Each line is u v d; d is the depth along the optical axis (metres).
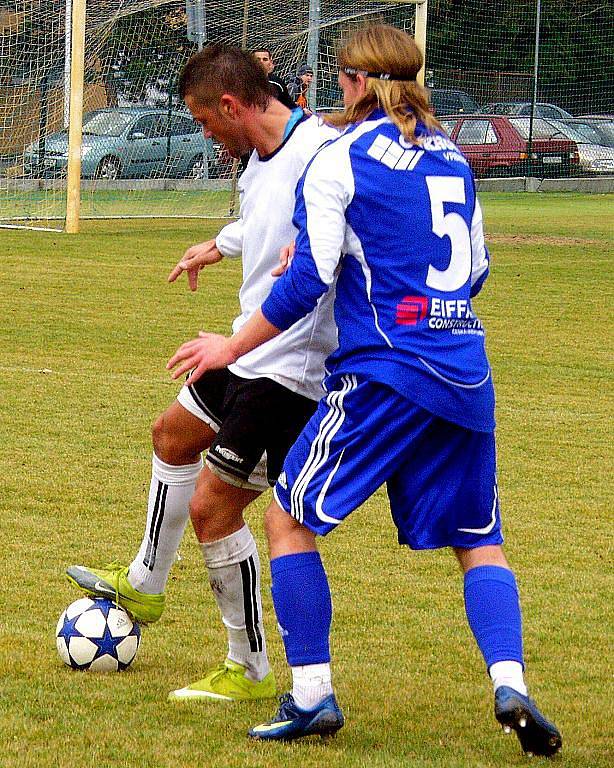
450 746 10.87
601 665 13.54
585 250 60.28
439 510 10.66
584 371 32.38
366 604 15.52
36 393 27.41
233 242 13.62
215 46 12.28
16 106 72.12
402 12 72.75
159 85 79.12
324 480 10.47
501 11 105.25
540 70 106.81
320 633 10.82
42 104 72.81
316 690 10.74
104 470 21.56
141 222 69.44
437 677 13.02
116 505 19.55
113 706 11.77
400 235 10.41
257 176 12.34
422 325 10.40
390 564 17.28
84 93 77.06
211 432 12.70
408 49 10.84
